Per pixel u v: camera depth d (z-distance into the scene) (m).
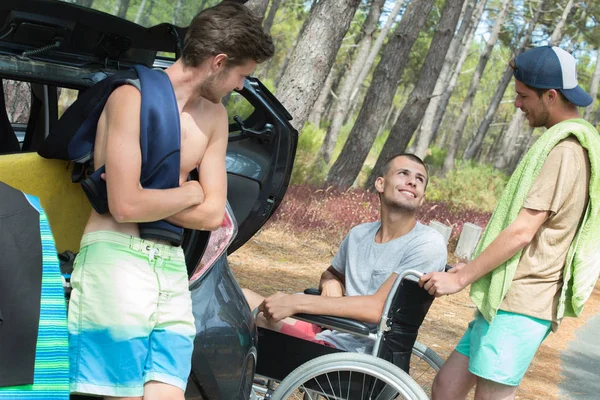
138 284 2.36
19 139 4.38
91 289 2.35
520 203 3.16
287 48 44.16
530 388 6.36
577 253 3.17
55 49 2.94
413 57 39.94
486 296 3.29
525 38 38.72
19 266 2.24
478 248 3.35
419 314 3.56
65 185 2.88
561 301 3.20
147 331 2.37
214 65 2.36
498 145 55.66
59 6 2.74
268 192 4.11
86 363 2.34
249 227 4.14
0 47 2.81
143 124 2.29
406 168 3.75
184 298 2.50
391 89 16.72
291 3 43.38
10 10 2.71
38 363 2.24
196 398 2.82
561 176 3.09
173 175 2.36
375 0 29.30
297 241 10.66
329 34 9.23
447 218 16.30
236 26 2.32
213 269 2.95
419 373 4.48
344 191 15.57
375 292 3.75
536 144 3.19
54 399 2.25
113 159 2.26
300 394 4.37
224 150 2.58
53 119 3.96
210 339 2.80
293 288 8.09
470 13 32.69
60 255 2.89
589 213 3.15
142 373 2.38
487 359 3.28
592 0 40.31
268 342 3.65
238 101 8.47
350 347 3.64
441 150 34.75
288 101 9.21
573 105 3.26
